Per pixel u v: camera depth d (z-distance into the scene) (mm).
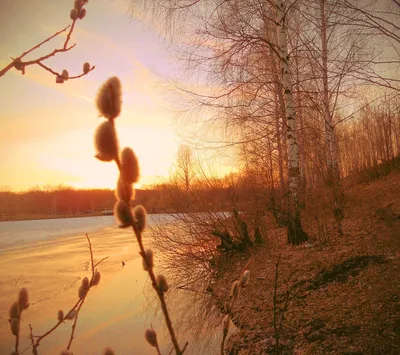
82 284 1601
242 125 9922
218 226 10359
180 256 10422
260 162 10625
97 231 35125
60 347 5887
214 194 10562
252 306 6281
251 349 4867
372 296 5242
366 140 15328
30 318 7734
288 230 9031
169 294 8570
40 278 12375
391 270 5824
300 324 5137
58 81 1622
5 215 74688
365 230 8039
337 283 6078
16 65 1467
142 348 5594
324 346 4406
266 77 10289
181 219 10281
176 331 6160
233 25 8898
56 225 52969
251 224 10438
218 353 5121
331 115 12430
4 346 6090
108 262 14922
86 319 7301
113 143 697
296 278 6727
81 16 1671
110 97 702
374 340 4234
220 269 9531
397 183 10945
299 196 8891
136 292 9289
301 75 10797
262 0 9289
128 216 746
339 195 8656
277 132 10219
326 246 7879
